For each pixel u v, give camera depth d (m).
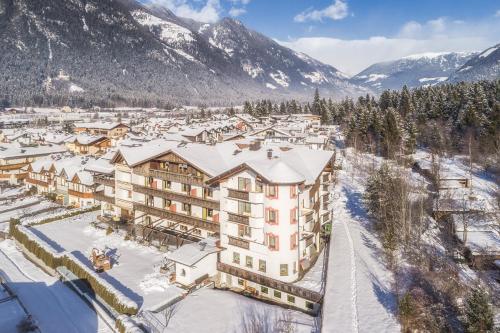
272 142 69.38
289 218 43.44
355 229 58.59
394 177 62.50
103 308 42.84
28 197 92.81
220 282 48.16
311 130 126.44
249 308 41.19
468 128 100.38
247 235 46.41
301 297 41.19
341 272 44.88
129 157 61.53
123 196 65.50
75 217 72.44
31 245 58.41
